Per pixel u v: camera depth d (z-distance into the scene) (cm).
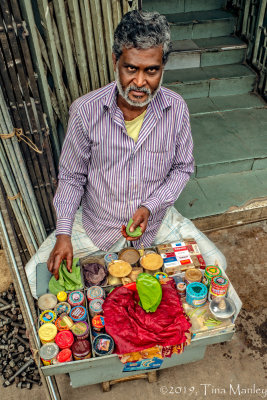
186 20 433
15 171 206
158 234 223
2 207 175
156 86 146
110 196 189
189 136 188
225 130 368
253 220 331
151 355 161
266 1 368
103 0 188
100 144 171
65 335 160
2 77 190
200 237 223
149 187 190
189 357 195
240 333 254
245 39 422
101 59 209
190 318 164
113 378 195
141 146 173
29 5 174
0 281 288
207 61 421
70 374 178
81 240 216
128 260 188
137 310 163
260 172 347
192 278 174
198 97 407
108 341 157
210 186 333
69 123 172
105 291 181
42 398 225
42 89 203
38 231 239
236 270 294
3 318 261
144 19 131
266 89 398
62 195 186
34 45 186
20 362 240
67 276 179
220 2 456
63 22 187
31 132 215
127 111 166
